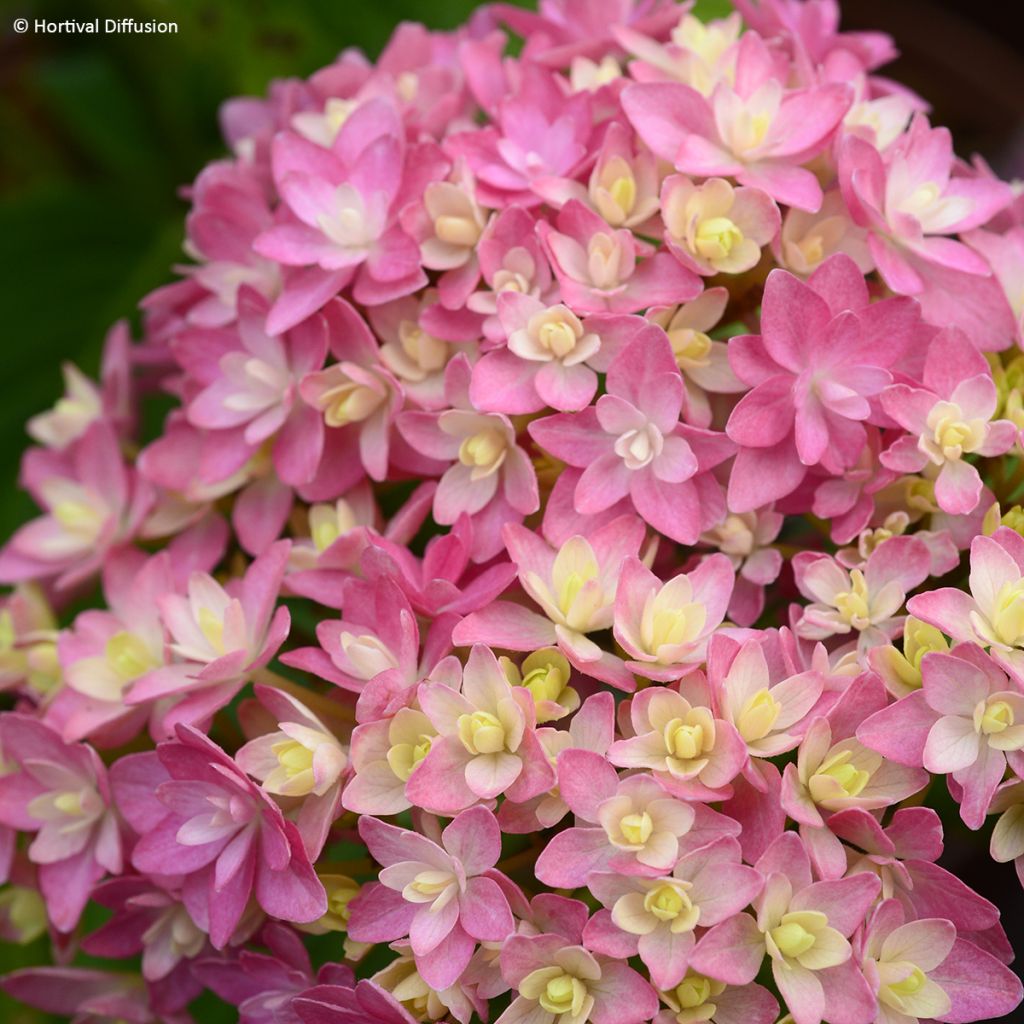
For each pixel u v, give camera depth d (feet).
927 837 1.74
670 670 1.76
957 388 1.81
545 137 1.91
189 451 1.98
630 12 2.05
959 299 1.87
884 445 1.85
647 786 1.73
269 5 2.28
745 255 1.85
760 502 1.82
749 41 1.90
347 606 1.82
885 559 1.80
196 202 2.03
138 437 2.17
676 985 1.72
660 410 1.82
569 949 1.72
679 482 1.82
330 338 1.90
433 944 1.73
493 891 1.73
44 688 1.98
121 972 1.95
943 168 1.90
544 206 1.89
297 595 1.89
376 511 1.91
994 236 1.90
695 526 1.81
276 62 2.28
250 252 1.99
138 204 2.44
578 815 1.73
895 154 1.88
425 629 1.83
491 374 1.84
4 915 1.97
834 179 1.90
